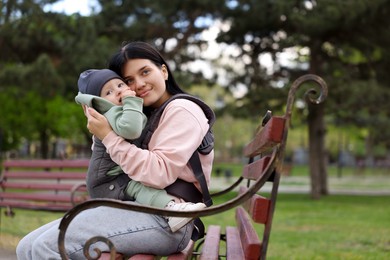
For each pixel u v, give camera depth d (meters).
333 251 6.92
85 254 2.40
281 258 6.23
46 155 34.41
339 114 23.50
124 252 2.65
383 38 18.45
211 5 18.50
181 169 2.66
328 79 18.22
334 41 19.08
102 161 2.77
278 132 2.38
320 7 16.97
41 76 16.69
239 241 3.54
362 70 20.17
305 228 9.70
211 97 52.12
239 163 64.94
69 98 19.56
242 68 20.47
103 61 17.47
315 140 19.75
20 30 17.72
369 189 26.75
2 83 16.94
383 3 17.11
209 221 10.09
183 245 2.81
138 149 2.63
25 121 30.03
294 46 18.41
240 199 2.40
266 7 18.34
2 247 5.98
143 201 2.69
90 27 17.58
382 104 17.94
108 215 2.66
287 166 39.31
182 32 20.11
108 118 2.68
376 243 7.77
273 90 18.61
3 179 8.38
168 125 2.72
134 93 2.78
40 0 17.73
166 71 3.08
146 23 19.25
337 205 16.08
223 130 77.69
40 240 2.59
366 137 55.38
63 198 7.77
